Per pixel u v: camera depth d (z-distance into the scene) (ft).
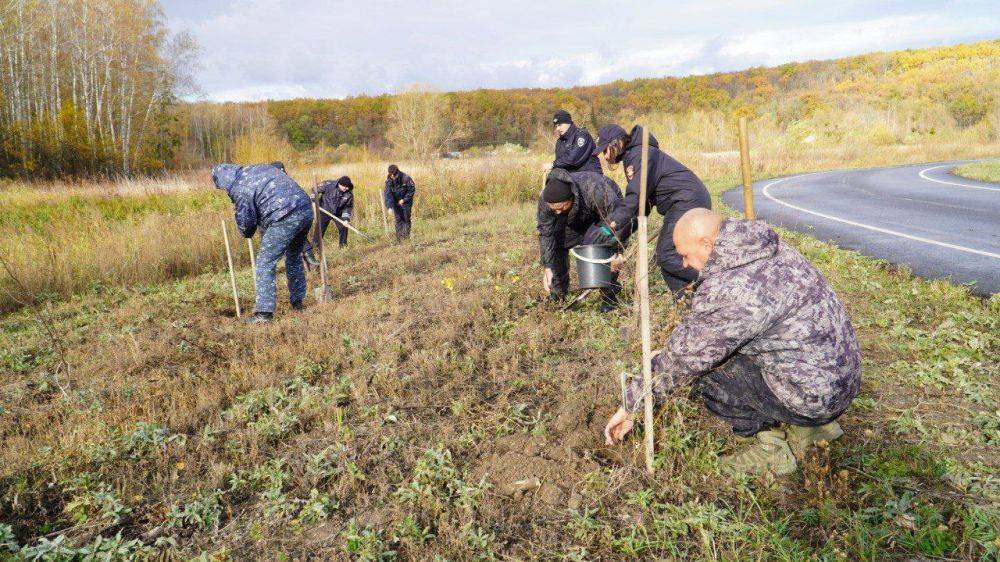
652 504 8.66
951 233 28.53
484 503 9.01
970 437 9.80
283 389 13.10
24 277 26.58
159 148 139.44
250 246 20.01
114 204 49.32
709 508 8.32
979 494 8.37
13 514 9.37
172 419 12.03
